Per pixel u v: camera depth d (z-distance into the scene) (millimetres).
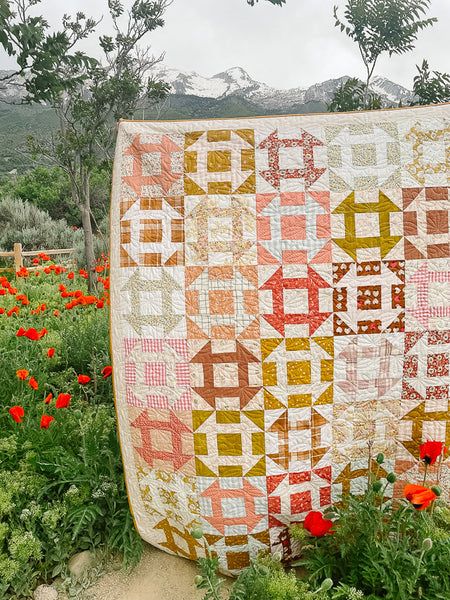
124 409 2416
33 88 3664
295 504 2352
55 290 8398
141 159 2375
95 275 8070
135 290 2354
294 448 2332
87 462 2729
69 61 4156
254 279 2287
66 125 7957
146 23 7992
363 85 4227
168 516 2445
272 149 2324
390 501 2324
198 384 2324
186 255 2316
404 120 2352
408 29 3992
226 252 2297
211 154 2336
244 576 2037
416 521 2127
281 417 2320
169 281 2326
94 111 7812
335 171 2305
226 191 2311
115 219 2379
